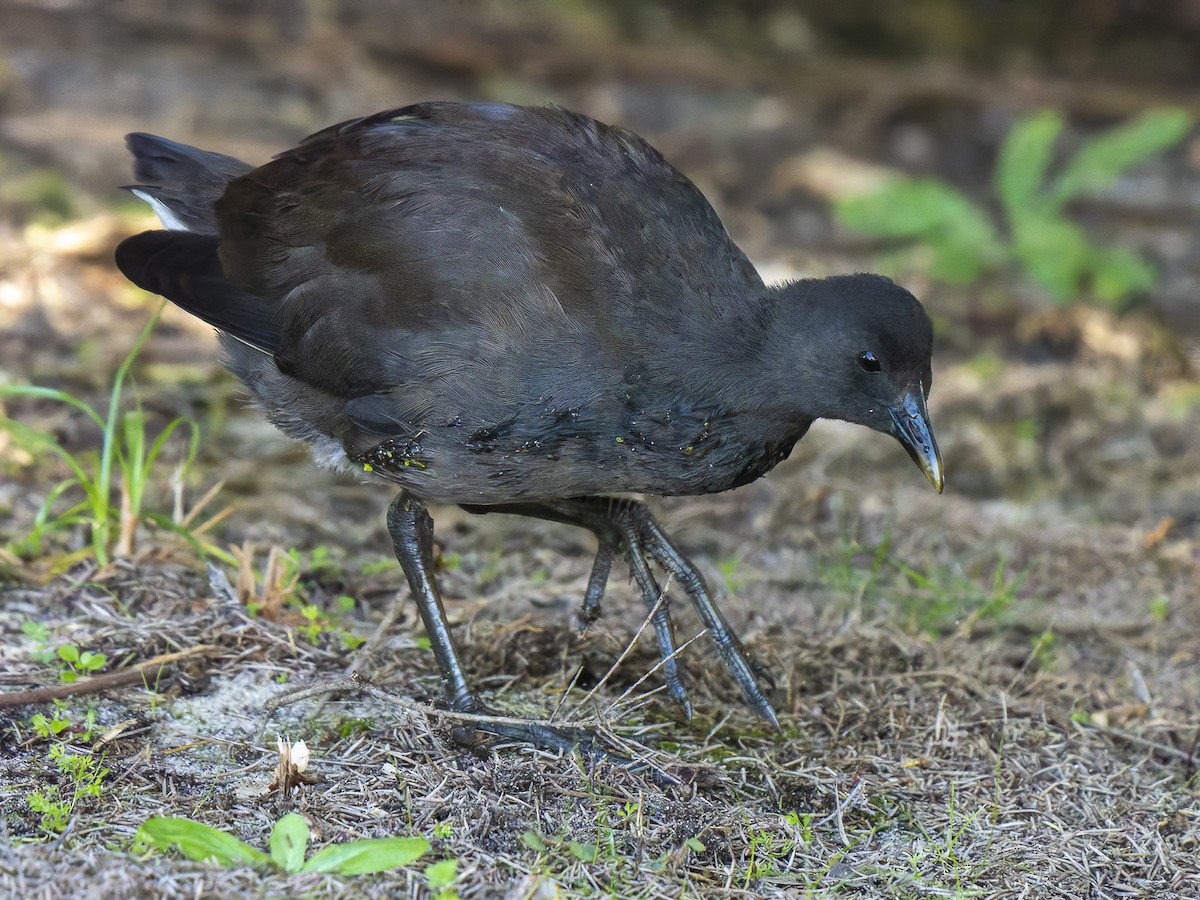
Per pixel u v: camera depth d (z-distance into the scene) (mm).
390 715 8539
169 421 12531
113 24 20219
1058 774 8688
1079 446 13531
